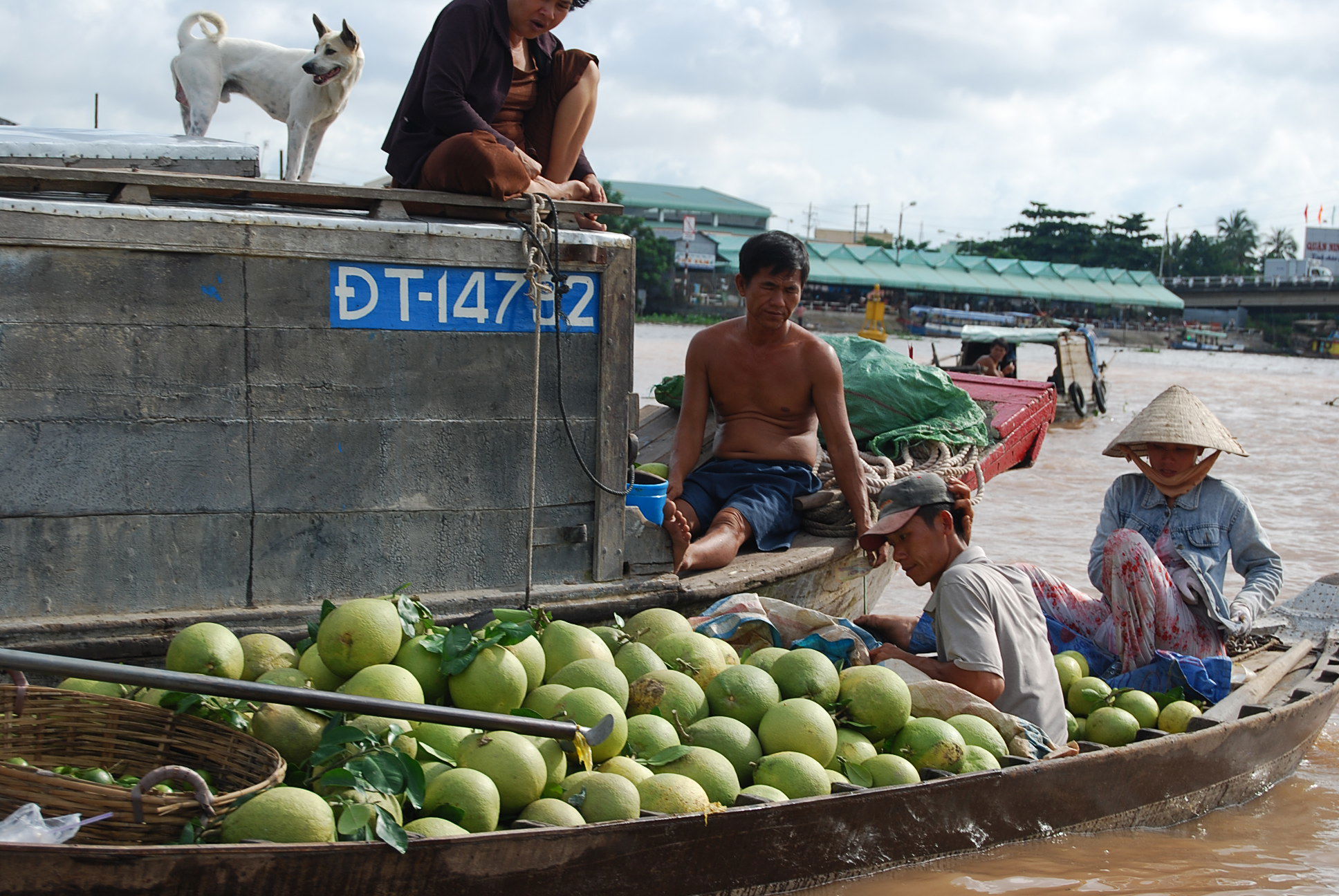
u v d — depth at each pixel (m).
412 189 4.34
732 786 3.45
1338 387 35.28
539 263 4.33
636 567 4.77
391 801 2.97
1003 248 103.38
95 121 7.66
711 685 3.87
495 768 3.16
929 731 3.80
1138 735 4.45
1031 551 8.92
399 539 4.29
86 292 3.74
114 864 2.52
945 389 6.85
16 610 3.77
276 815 2.75
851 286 81.94
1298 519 10.97
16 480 3.73
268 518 4.07
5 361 3.67
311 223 3.98
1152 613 4.96
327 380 4.10
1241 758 4.51
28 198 3.75
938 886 3.54
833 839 3.42
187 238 3.83
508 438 4.41
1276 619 6.22
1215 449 5.16
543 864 2.92
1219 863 3.94
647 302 68.75
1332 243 104.44
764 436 5.58
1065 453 15.64
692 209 96.38
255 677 3.62
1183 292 93.00
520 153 4.59
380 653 3.46
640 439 6.94
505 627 3.53
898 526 4.44
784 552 5.34
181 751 3.19
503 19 4.77
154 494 3.91
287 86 7.93
